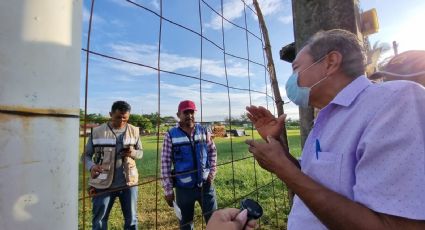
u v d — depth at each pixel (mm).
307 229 1212
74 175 810
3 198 656
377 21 2389
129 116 3711
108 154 3523
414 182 834
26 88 691
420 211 813
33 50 705
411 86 937
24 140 685
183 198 3475
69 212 781
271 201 5727
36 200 702
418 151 848
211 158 3686
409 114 888
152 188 6879
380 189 875
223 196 6195
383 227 851
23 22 691
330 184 1068
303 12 2395
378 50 1832
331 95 1225
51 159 733
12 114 667
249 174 8234
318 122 1218
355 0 2312
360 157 979
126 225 3623
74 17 818
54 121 743
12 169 668
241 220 966
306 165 1252
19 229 675
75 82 817
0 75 654
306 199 993
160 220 5035
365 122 998
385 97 969
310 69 1251
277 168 1081
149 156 8445
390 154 880
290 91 1354
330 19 2260
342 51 1188
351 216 896
